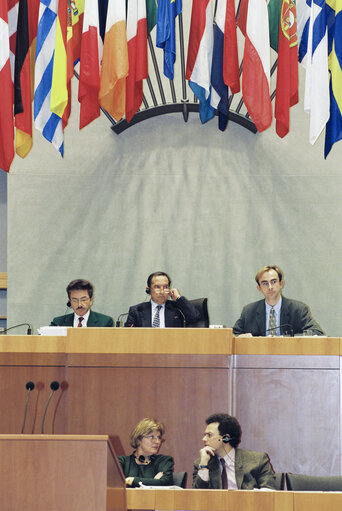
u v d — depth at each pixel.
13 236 9.59
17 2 8.25
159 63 9.61
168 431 5.77
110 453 3.12
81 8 8.51
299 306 6.94
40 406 5.89
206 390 5.78
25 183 9.66
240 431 5.37
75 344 5.82
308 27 8.31
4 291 9.70
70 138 9.70
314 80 7.75
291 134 9.44
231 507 4.44
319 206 9.28
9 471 3.01
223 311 9.23
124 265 9.44
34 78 8.17
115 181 9.59
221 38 8.05
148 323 7.09
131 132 9.65
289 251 9.25
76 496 2.99
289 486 5.10
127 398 5.81
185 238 9.41
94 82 7.98
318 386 5.79
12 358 5.94
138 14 8.12
